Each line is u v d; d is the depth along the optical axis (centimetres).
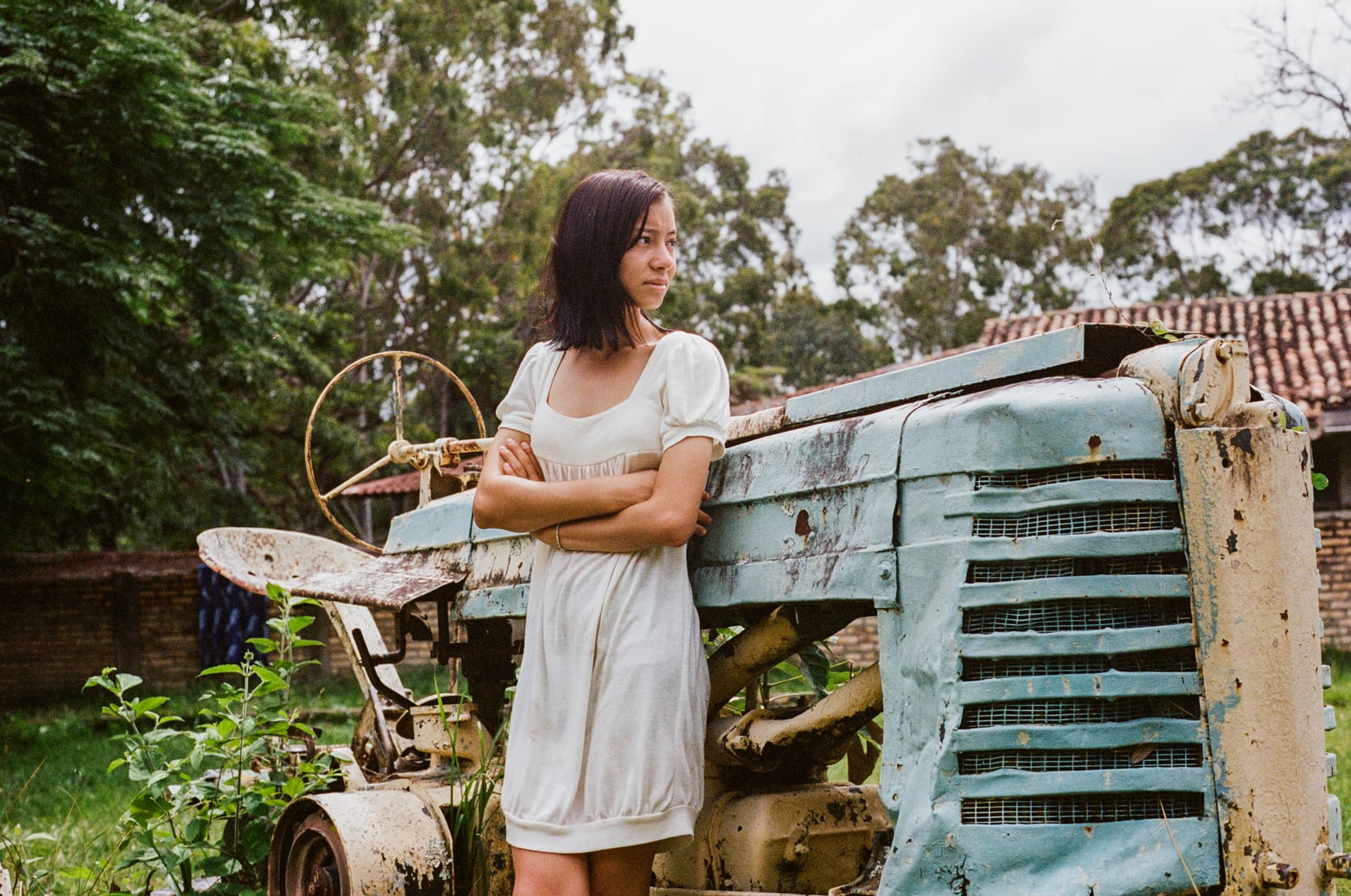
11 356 1091
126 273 1077
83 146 1147
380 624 1415
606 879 219
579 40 2758
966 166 4219
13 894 377
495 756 306
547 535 229
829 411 230
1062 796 184
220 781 351
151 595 1552
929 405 203
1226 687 182
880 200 4241
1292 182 3675
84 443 1153
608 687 218
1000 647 185
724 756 244
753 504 227
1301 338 1463
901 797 192
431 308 2645
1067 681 183
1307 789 184
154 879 407
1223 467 185
